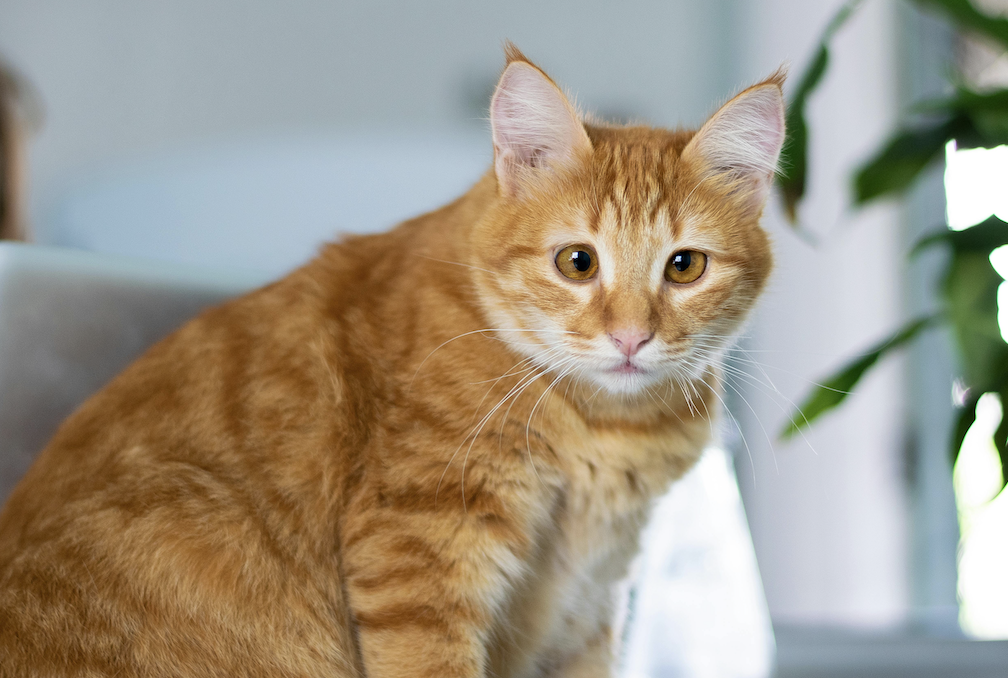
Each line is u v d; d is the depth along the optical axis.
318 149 3.00
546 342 1.29
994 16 1.49
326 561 1.20
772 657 1.75
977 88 1.51
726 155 1.35
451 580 1.17
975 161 2.97
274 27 3.01
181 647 1.10
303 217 2.93
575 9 3.19
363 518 1.17
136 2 2.94
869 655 2.03
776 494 3.16
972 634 2.32
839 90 3.22
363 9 3.05
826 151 3.21
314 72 3.03
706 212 1.32
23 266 1.24
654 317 1.26
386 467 1.18
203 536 1.14
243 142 2.98
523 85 1.28
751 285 1.37
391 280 1.33
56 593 1.09
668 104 3.25
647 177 1.29
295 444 1.22
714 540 1.71
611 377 1.26
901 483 3.21
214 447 1.22
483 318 1.27
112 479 1.18
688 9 3.24
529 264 1.29
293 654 1.16
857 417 3.20
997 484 1.48
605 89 3.23
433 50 3.09
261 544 1.17
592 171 1.29
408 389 1.22
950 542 3.20
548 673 1.47
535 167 1.32
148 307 1.38
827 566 3.19
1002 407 1.45
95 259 1.34
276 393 1.25
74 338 1.28
